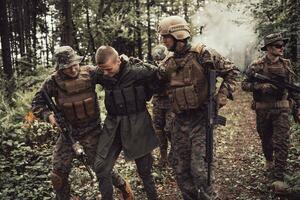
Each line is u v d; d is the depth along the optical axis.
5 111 8.67
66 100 4.93
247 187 5.97
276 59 5.86
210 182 4.46
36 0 18.08
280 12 10.81
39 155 6.89
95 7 18.23
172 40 4.59
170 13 19.09
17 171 6.45
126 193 5.18
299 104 5.87
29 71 13.61
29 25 17.78
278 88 5.84
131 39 19.00
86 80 4.94
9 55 11.68
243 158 7.60
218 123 4.48
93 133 5.07
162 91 5.04
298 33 9.78
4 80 10.90
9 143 6.84
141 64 4.95
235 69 4.63
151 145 4.99
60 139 5.11
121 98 4.86
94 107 5.02
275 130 5.85
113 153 4.95
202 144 4.59
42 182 6.09
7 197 5.67
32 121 7.89
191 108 4.59
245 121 12.22
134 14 17.98
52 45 18.89
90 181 6.24
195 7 20.00
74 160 6.75
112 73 4.80
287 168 6.41
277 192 5.50
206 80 4.56
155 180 6.31
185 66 4.59
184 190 4.85
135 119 4.92
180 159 4.80
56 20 18.66
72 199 5.75
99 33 18.28
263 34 11.27
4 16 11.52
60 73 4.95
